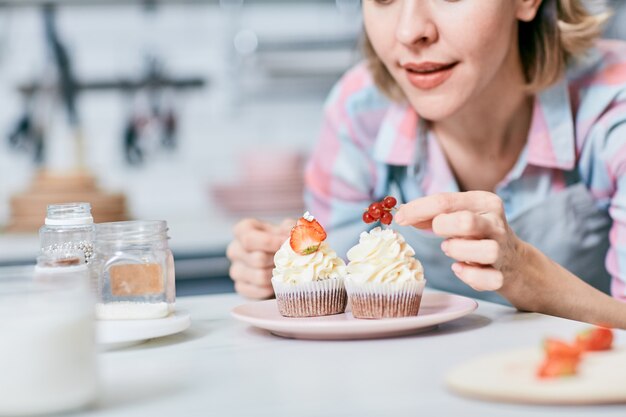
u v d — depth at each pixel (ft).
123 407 2.86
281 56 12.34
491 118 5.81
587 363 3.10
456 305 4.44
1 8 12.23
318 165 7.08
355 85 6.88
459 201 4.23
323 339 3.85
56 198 10.14
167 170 12.76
